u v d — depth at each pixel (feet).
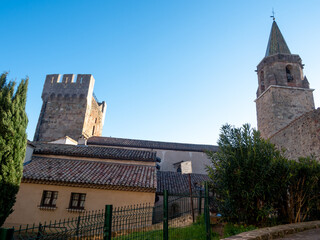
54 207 49.19
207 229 24.48
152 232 22.76
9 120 32.27
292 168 29.30
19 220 48.24
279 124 72.28
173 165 104.94
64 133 127.34
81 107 132.67
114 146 104.17
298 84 78.13
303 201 29.43
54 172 54.24
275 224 28.04
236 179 28.45
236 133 31.48
